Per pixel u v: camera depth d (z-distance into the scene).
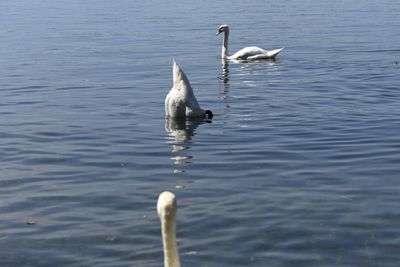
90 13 73.12
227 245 11.47
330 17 61.84
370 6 74.69
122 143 18.36
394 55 35.44
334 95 24.70
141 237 11.91
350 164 15.94
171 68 32.81
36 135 19.38
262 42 43.97
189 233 11.97
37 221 12.81
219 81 28.86
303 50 39.00
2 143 18.58
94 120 21.25
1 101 24.77
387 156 16.52
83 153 17.42
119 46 42.56
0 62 36.00
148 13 71.44
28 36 49.62
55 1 96.44
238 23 57.56
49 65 34.41
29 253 11.41
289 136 18.70
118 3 89.00
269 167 15.82
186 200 13.66
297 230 12.02
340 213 12.77
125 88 27.20
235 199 13.62
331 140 18.16
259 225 12.26
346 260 10.88
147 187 14.62
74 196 14.14
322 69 31.42
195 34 49.16
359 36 44.97
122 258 11.12
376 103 23.05
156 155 17.12
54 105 23.83
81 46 42.78
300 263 10.79
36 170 16.03
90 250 11.45
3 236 12.13
